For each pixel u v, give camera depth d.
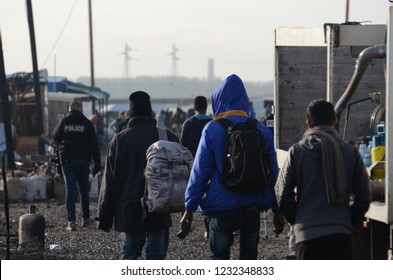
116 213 17.42
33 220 24.56
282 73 26.72
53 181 40.34
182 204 17.02
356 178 14.30
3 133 67.44
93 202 39.22
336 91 24.59
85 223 30.08
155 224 17.28
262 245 25.55
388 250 16.36
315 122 14.49
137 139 17.41
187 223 16.03
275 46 26.47
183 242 26.31
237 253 23.91
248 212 15.83
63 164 29.36
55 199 40.06
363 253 17.09
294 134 26.80
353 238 17.12
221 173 15.67
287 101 26.77
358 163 14.31
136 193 17.25
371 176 17.45
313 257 13.98
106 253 24.58
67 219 30.81
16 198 39.78
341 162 14.09
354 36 22.09
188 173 17.16
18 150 80.81
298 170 14.23
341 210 14.06
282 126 26.75
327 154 14.09
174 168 17.03
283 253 24.00
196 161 15.83
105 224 17.61
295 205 14.35
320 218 13.96
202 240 26.73
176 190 16.95
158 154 17.05
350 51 23.83
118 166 17.36
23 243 24.55
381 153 18.34
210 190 15.84
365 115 25.05
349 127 25.11
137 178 17.31
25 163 55.81
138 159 17.34
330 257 13.92
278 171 16.05
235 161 15.51
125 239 17.64
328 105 14.52
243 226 15.94
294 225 14.41
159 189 16.91
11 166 54.84
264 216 27.23
